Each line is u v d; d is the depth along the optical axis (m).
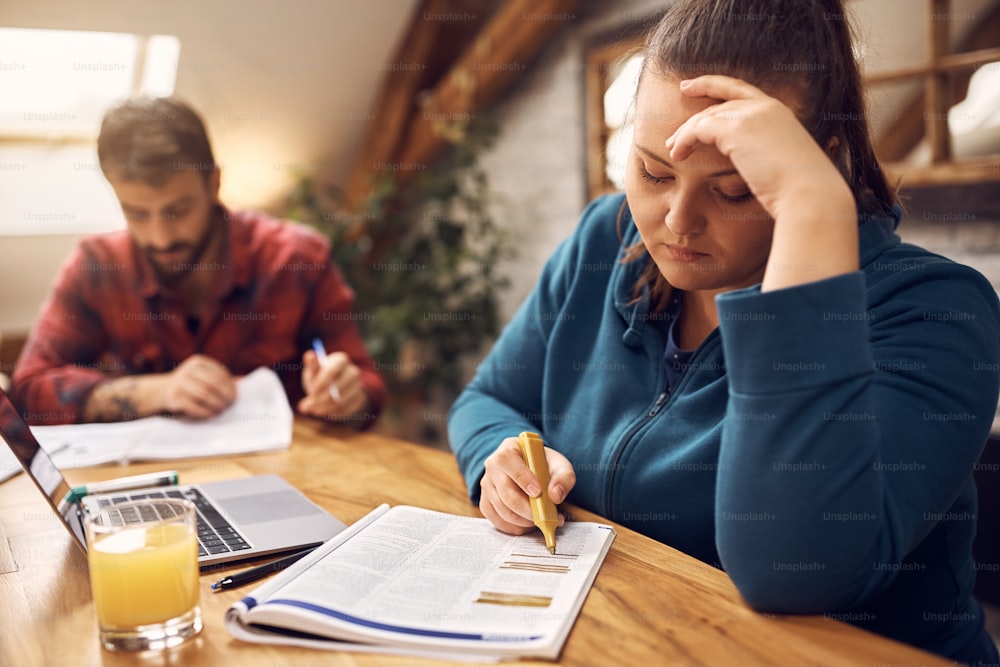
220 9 2.83
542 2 2.92
